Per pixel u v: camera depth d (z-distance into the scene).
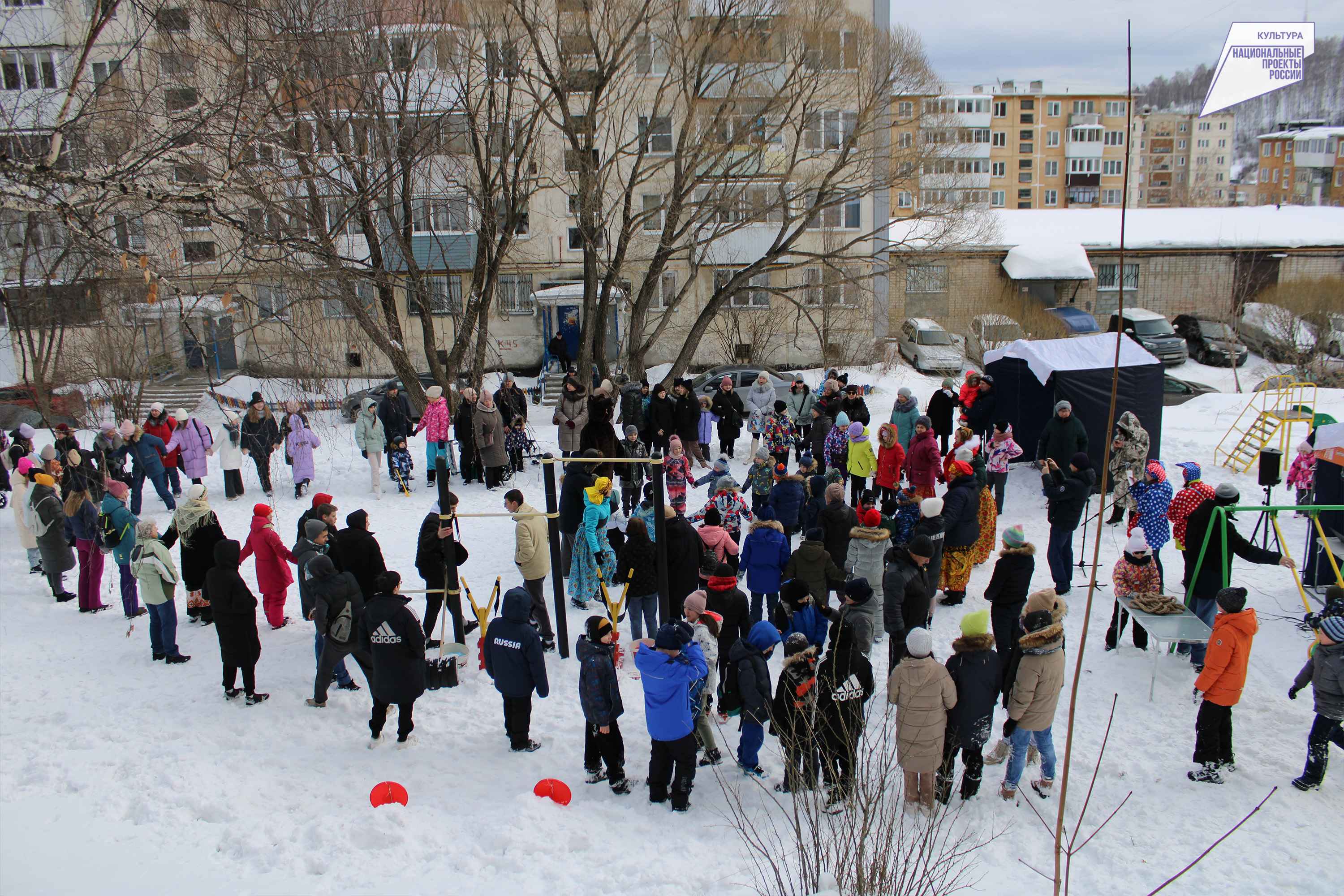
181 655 8.95
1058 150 74.19
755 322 29.81
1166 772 6.79
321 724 7.68
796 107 22.97
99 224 9.56
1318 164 69.88
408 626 7.12
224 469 14.52
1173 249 34.75
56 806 6.32
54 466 10.92
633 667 8.77
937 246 23.55
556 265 30.11
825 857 5.35
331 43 13.12
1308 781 6.47
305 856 5.75
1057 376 13.47
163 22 9.91
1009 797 6.53
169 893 5.31
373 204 16.73
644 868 5.64
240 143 9.52
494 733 7.60
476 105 20.72
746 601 7.93
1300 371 27.38
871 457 13.00
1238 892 5.45
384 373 27.62
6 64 9.79
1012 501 13.52
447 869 5.66
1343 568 9.47
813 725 6.00
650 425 15.73
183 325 10.56
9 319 13.68
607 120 26.03
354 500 14.59
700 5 21.69
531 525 8.80
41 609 10.33
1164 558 11.00
